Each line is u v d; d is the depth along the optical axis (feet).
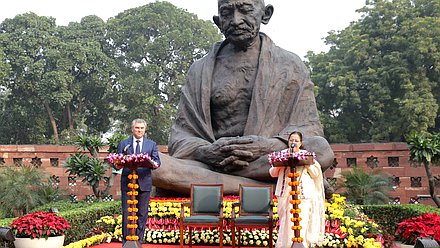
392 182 56.90
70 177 61.82
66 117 112.16
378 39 92.48
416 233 26.89
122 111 111.24
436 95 88.69
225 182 34.58
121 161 22.20
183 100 40.63
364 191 51.88
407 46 90.27
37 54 108.17
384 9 93.56
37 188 53.36
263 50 39.78
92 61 107.14
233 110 39.22
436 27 85.51
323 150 35.01
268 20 41.22
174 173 34.32
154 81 111.24
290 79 39.01
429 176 46.06
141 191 23.56
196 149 37.40
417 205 42.32
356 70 95.81
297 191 22.02
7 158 60.75
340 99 93.86
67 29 114.73
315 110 38.88
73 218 31.91
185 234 29.96
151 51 109.60
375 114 88.63
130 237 22.29
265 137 36.37
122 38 114.21
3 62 101.24
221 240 26.21
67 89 106.42
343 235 28.17
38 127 108.17
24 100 106.83
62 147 61.87
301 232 22.53
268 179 34.96
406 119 83.82
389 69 88.94
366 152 57.62
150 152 23.71
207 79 40.01
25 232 26.73
